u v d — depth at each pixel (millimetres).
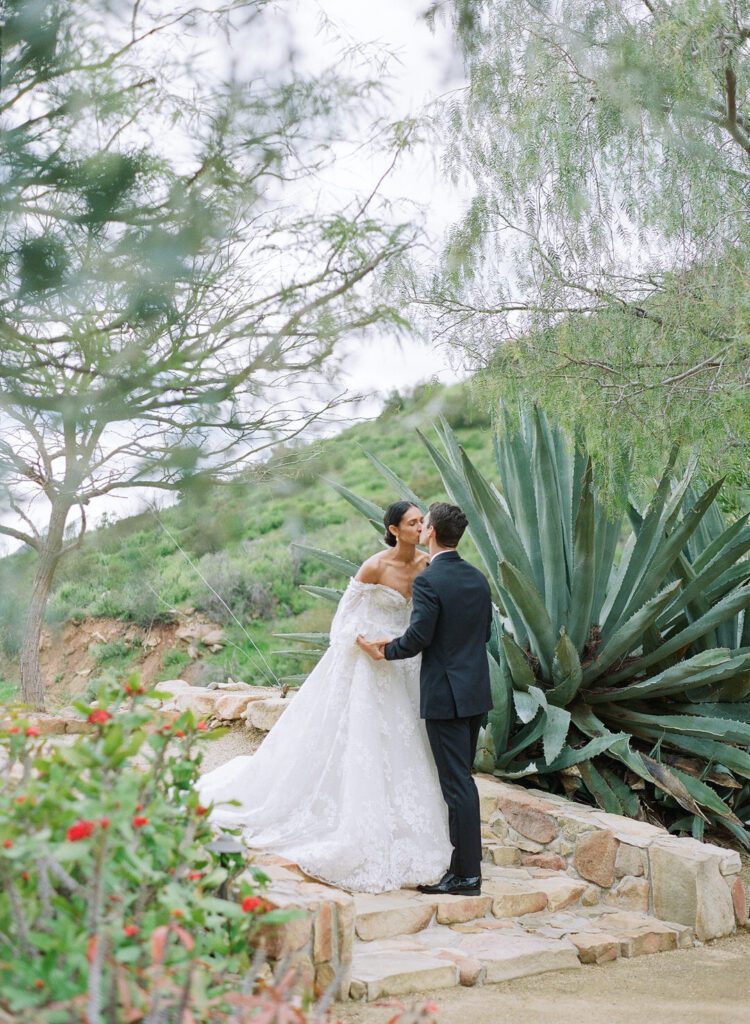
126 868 2150
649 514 5488
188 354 2018
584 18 4598
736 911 4223
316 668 4258
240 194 2049
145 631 14844
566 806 4797
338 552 17969
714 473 4891
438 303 4617
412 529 4164
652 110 4230
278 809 4027
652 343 4484
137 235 1951
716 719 5266
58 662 14102
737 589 5516
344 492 6254
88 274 1916
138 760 5102
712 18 4207
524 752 5574
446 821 4031
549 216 4555
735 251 4281
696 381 4359
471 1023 2834
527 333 4707
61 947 1840
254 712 6633
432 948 3439
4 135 1871
